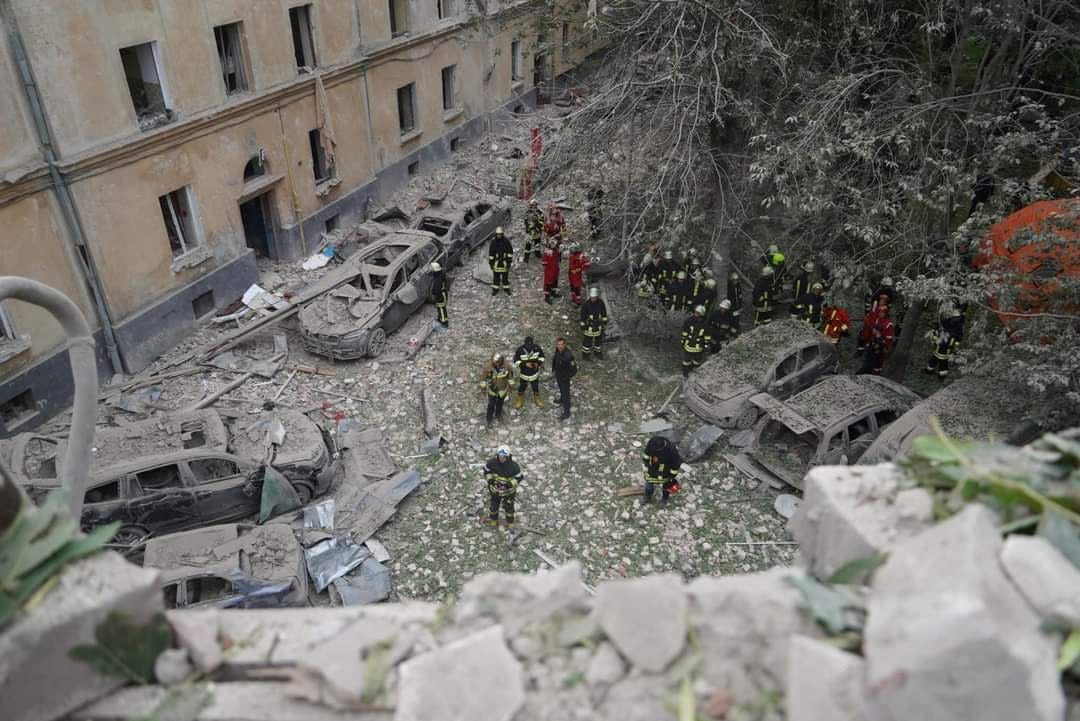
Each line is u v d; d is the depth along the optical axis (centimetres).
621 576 940
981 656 155
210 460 966
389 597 912
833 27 1308
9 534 201
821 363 1263
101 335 1288
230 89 1491
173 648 218
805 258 1428
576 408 1255
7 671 186
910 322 1249
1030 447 231
